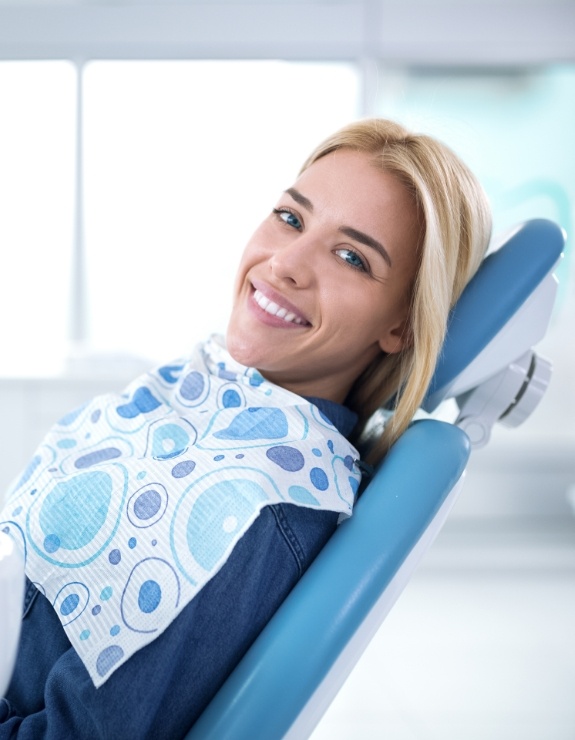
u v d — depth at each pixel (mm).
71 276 3459
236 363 1004
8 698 864
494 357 965
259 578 794
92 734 743
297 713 722
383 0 3424
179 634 754
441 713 1966
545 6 3439
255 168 3504
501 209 3730
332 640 741
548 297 955
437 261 930
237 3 3400
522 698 2061
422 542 834
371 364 1096
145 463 855
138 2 3379
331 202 974
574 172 3719
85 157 3430
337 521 880
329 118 3531
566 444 3566
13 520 893
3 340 3451
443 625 2521
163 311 3531
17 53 3363
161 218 3488
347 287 965
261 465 825
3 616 499
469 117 3709
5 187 3402
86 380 2980
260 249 1012
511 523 3576
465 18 3447
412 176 955
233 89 3467
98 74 3418
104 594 791
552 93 3691
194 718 773
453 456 875
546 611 2666
